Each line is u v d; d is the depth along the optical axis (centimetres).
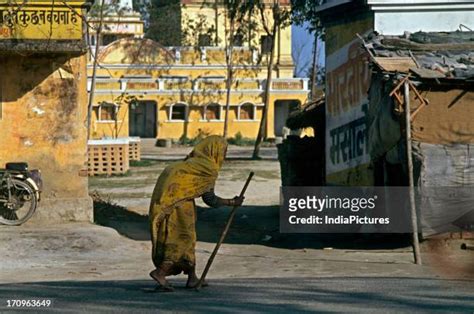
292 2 4219
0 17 1756
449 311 880
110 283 1210
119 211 2262
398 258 1510
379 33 1872
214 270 1426
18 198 1814
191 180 1029
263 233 2016
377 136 1667
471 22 1895
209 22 7025
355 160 1980
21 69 1873
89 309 930
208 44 6775
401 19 1891
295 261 1526
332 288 1084
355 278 1244
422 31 1866
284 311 891
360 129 1934
